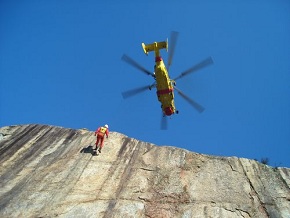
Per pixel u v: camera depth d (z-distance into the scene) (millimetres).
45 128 18875
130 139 17969
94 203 13453
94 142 17469
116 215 12883
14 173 15250
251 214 13227
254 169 15578
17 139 17891
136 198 13828
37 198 13648
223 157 16406
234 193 14211
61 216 12750
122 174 15227
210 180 14953
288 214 13320
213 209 13289
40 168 15562
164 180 14906
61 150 16938
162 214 13070
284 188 14609
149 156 16547
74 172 15148
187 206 13469
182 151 16797
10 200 13523
